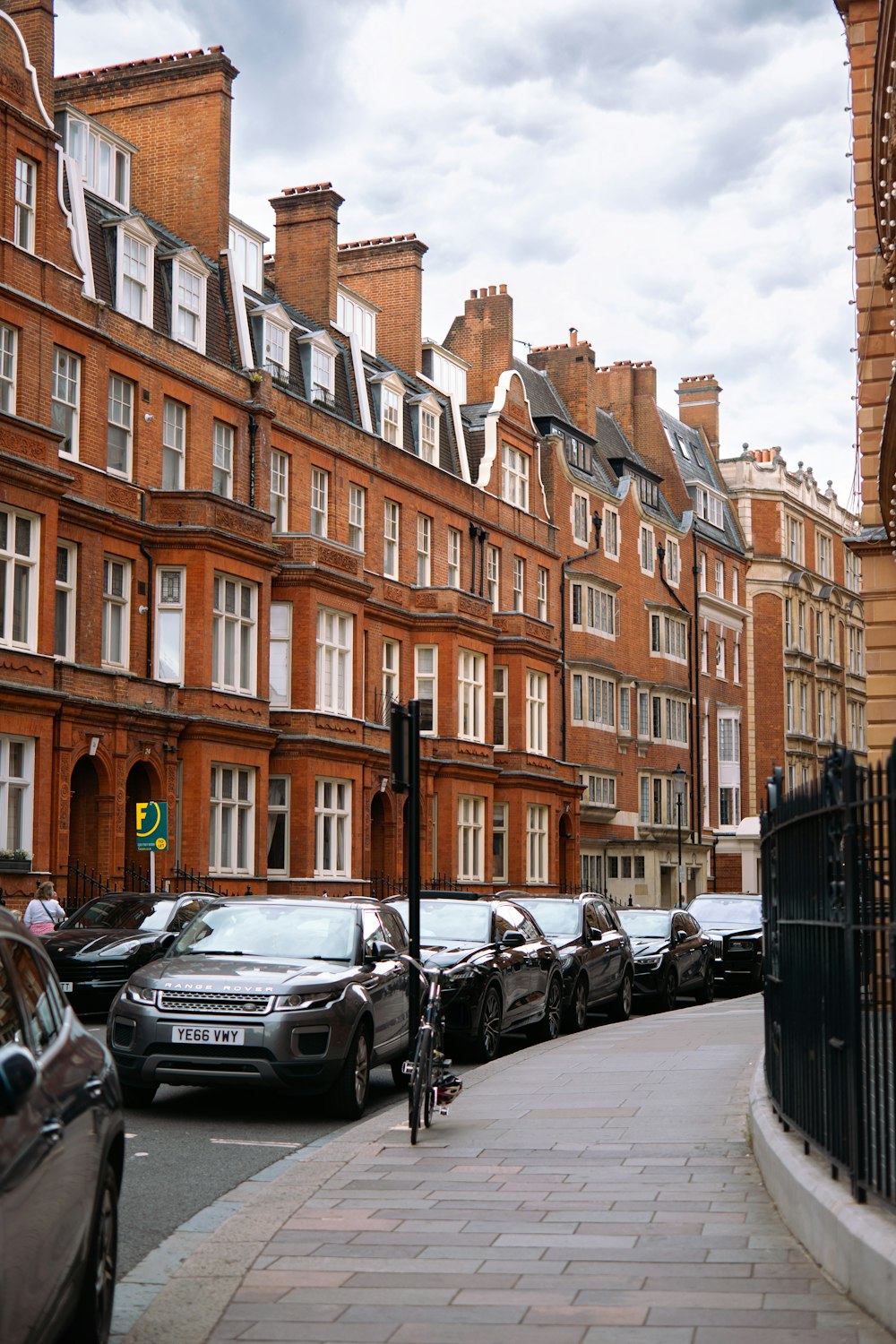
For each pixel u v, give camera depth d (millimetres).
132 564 29750
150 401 30719
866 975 6895
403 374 45438
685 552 64250
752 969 29953
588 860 52812
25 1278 4617
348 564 36188
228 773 31281
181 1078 12242
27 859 25281
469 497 45812
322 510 37938
